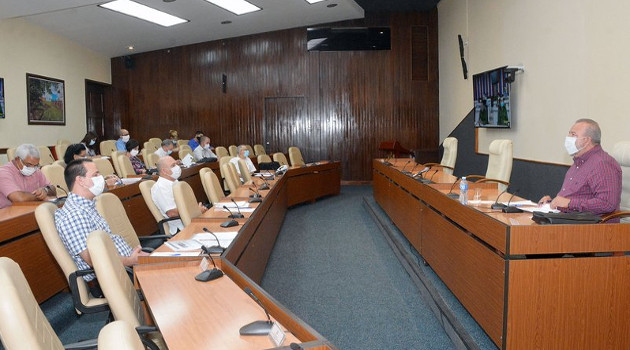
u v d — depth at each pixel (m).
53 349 1.45
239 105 11.38
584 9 5.26
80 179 2.64
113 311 1.91
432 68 11.15
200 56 11.40
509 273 2.40
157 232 5.82
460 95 9.49
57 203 3.76
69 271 2.50
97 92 11.12
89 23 8.70
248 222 3.21
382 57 11.16
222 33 10.74
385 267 4.57
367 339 3.01
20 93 8.13
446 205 3.57
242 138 11.41
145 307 2.12
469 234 3.06
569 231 2.40
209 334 1.53
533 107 6.47
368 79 11.18
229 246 2.56
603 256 2.43
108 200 3.12
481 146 8.46
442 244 3.71
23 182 4.12
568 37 5.59
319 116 11.27
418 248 4.61
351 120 11.26
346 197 9.35
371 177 11.33
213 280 2.08
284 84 11.27
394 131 11.23
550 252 2.41
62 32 9.05
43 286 3.47
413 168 6.11
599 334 2.43
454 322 2.97
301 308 3.54
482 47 8.23
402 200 5.45
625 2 4.62
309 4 9.31
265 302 1.77
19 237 3.26
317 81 11.22
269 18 9.99
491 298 2.62
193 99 11.48
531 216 2.73
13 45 7.96
